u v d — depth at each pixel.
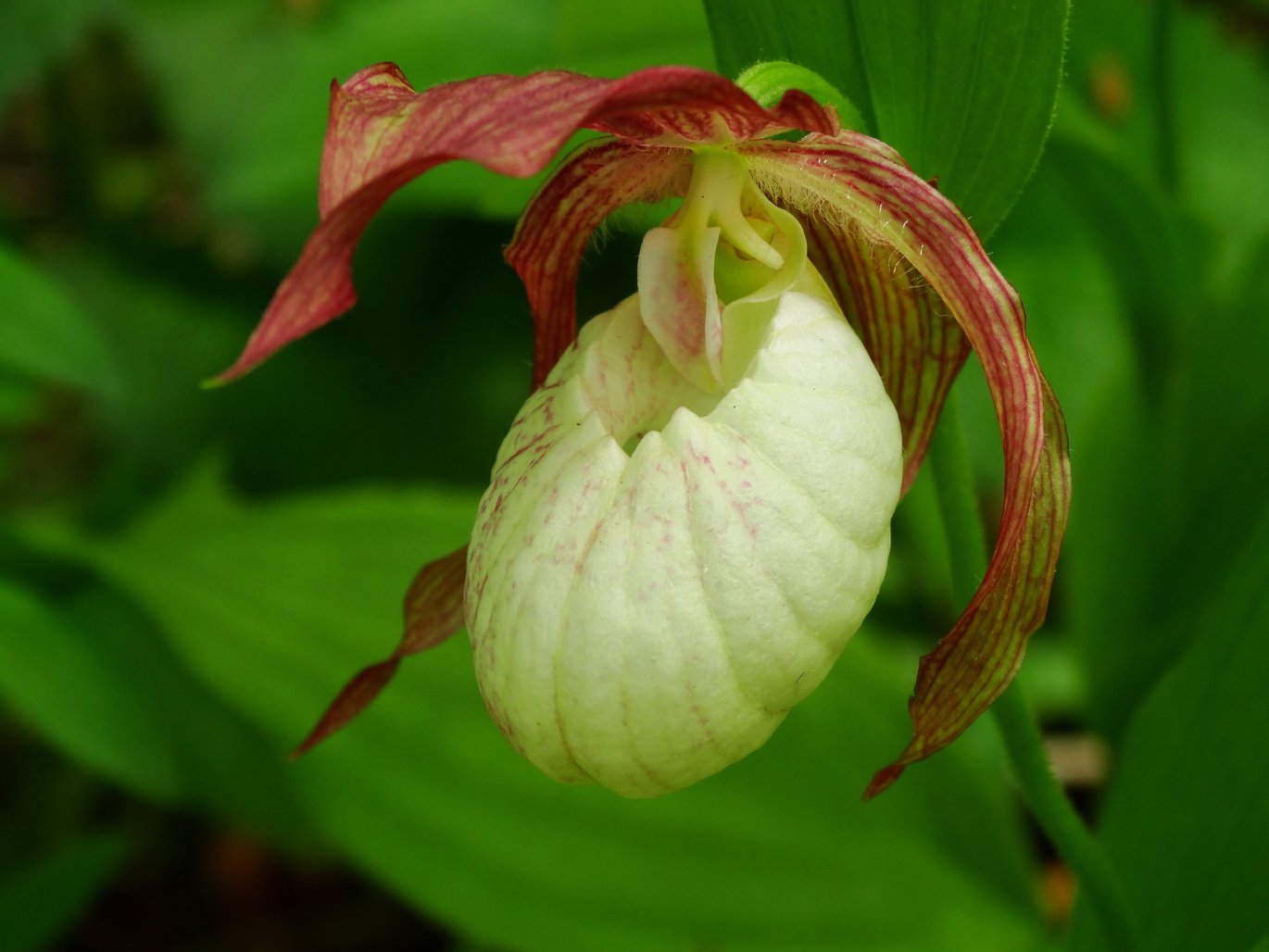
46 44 0.31
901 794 0.24
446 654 0.24
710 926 0.24
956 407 0.17
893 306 0.17
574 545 0.14
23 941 0.23
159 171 0.41
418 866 0.24
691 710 0.14
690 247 0.16
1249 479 0.25
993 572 0.15
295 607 0.25
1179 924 0.19
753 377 0.15
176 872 0.36
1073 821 0.18
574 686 0.14
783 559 0.14
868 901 0.24
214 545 0.25
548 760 0.15
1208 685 0.19
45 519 0.34
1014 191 0.16
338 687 0.24
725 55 0.17
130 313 0.36
